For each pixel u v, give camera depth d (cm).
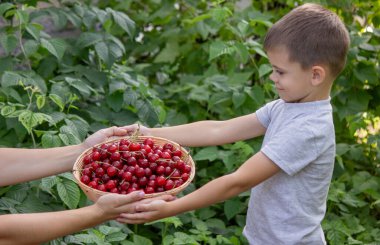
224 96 325
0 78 298
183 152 219
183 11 412
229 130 229
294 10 204
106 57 310
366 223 319
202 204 196
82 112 306
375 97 358
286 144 195
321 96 203
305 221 207
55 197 255
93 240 243
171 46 397
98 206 188
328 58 194
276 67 200
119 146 214
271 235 210
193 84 357
